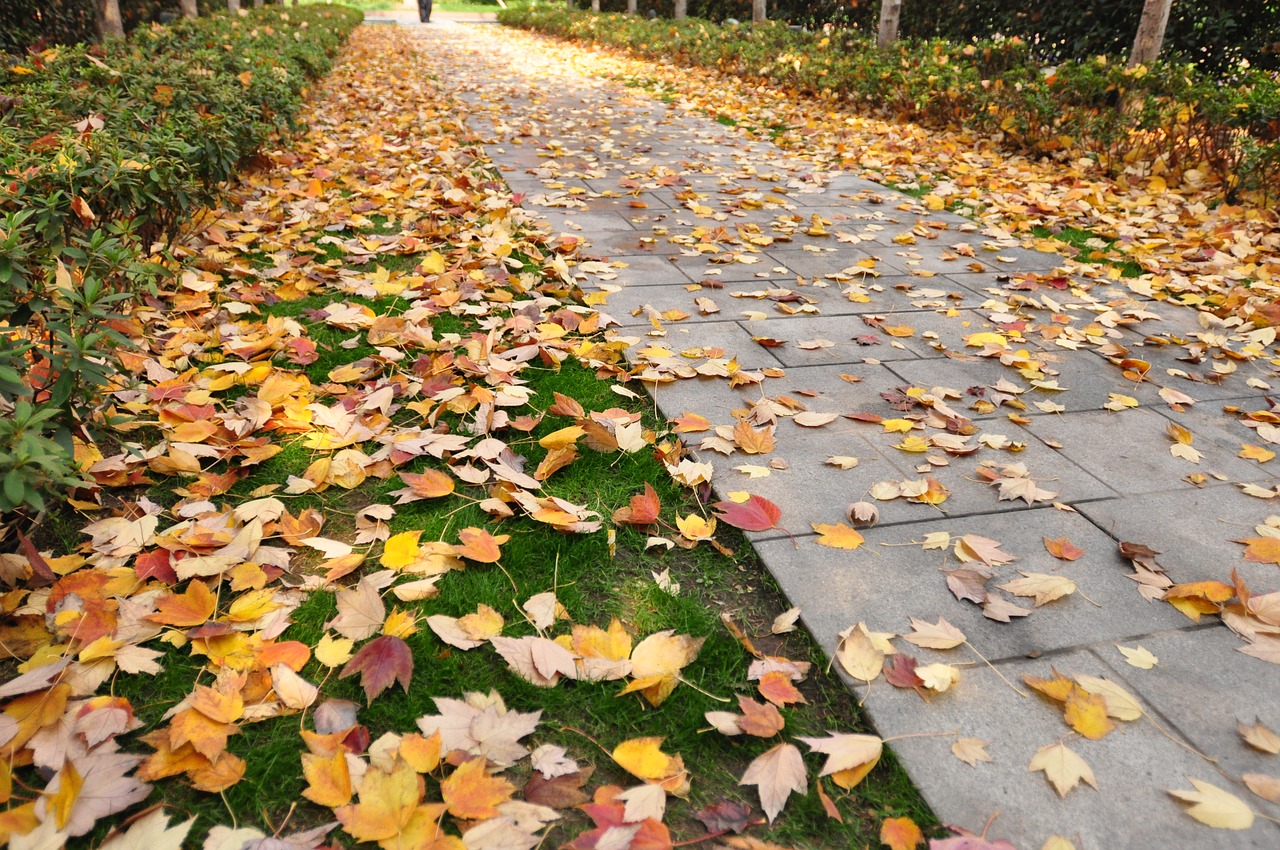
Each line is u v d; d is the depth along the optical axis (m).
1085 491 2.55
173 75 5.57
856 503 2.41
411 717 1.71
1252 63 9.44
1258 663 1.88
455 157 7.26
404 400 3.05
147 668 1.79
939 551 2.25
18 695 1.67
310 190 5.78
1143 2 10.12
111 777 1.52
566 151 7.76
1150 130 6.74
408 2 43.31
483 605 1.98
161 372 3.06
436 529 2.32
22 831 1.40
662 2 25.03
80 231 2.96
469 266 4.44
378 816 1.43
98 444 2.64
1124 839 1.47
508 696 1.77
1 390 1.79
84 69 5.58
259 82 6.49
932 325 3.88
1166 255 5.00
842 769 1.58
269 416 2.79
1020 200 6.12
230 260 4.42
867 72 9.85
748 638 1.95
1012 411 3.08
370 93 10.98
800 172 7.15
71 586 1.98
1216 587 2.03
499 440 2.76
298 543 2.22
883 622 1.99
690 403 3.05
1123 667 1.86
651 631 1.98
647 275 4.46
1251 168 5.82
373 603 1.97
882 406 3.07
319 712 1.69
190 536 2.13
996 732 1.69
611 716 1.74
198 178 4.60
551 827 1.50
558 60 17.06
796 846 1.47
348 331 3.67
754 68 12.36
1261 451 2.76
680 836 1.48
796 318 3.92
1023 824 1.50
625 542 2.29
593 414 2.84
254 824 1.49
